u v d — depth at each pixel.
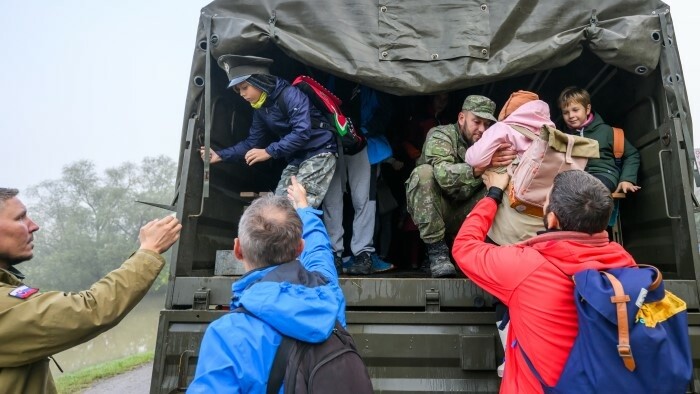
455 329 2.41
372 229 3.53
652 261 2.90
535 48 2.76
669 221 2.70
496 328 2.38
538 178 2.26
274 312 1.43
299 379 1.40
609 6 2.81
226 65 2.92
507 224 2.40
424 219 2.80
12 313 1.62
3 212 1.84
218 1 2.96
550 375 1.66
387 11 2.88
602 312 1.51
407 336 2.40
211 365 1.40
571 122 3.08
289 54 2.90
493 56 2.81
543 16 2.82
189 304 2.57
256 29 2.85
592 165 3.01
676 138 2.62
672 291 2.41
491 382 2.36
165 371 2.45
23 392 1.71
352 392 1.44
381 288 2.52
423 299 2.49
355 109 3.99
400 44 2.83
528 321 1.72
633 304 1.50
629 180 2.92
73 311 1.68
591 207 1.71
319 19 2.88
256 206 1.68
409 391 2.36
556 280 1.70
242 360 1.39
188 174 2.81
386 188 4.00
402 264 4.44
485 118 2.87
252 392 1.40
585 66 3.61
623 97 3.37
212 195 3.16
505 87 4.21
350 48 2.83
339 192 3.42
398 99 4.20
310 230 2.08
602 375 1.50
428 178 2.79
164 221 1.99
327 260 1.98
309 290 1.52
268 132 3.34
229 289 2.57
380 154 3.63
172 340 2.46
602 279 1.57
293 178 2.42
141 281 1.85
